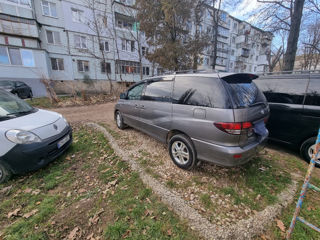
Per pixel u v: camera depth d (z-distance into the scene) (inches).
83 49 638.5
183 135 105.3
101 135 172.1
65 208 80.2
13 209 80.4
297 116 122.0
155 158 123.9
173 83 112.9
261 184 93.8
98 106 369.1
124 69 818.2
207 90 90.9
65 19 642.8
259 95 103.5
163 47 449.1
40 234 66.3
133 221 71.6
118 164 118.1
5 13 514.0
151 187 92.1
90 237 65.0
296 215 57.8
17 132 96.9
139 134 172.7
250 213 74.0
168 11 384.8
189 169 106.0
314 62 729.0
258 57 1336.1
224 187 91.4
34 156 99.3
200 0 480.4
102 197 86.8
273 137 138.6
